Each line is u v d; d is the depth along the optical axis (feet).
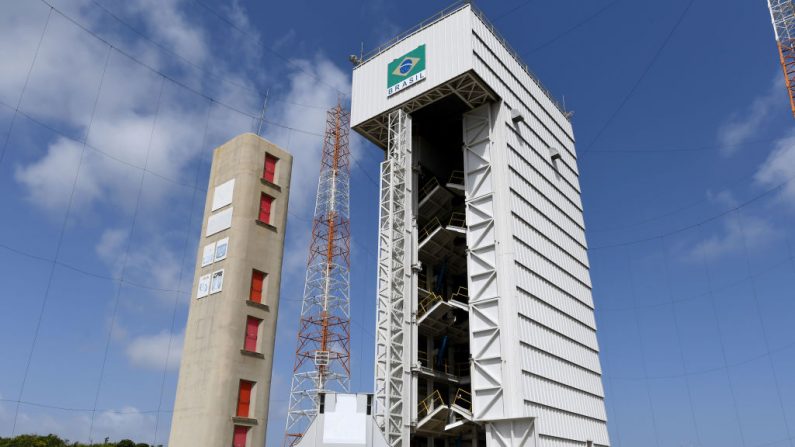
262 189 128.36
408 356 142.31
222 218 125.80
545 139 183.42
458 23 160.15
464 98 162.50
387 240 152.56
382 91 171.12
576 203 194.49
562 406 148.56
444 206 177.37
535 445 125.29
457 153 188.03
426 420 142.51
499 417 132.26
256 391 113.09
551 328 153.99
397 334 142.31
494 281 145.28
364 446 104.73
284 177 133.80
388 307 143.02
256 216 125.08
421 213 176.04
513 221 150.00
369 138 176.65
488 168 157.07
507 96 165.58
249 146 129.80
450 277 181.88
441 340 168.76
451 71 155.12
